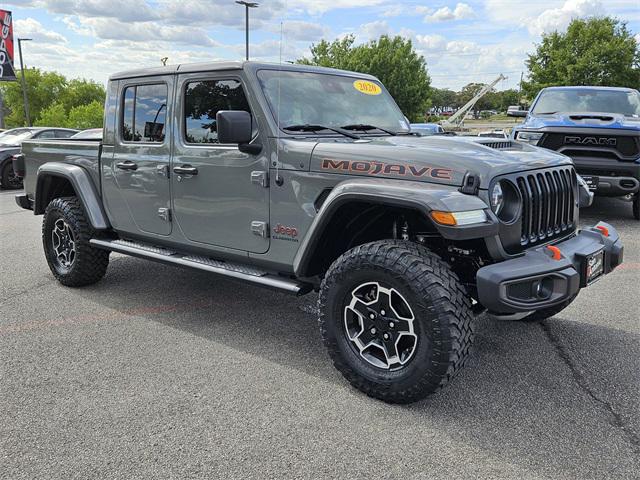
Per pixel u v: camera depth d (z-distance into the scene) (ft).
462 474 7.84
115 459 8.21
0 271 18.69
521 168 9.89
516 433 8.87
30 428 9.03
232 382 10.66
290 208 11.03
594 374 10.93
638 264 18.67
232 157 11.83
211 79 12.21
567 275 9.34
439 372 8.96
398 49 144.36
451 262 10.79
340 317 10.11
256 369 11.25
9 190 42.45
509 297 8.93
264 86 11.59
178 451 8.40
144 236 14.38
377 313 9.69
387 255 9.27
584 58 98.07
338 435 8.82
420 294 8.91
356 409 9.62
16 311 14.67
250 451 8.40
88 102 312.71
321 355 11.95
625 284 16.63
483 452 8.36
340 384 10.58
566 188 11.23
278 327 13.60
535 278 9.05
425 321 8.92
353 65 144.66
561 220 11.08
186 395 10.14
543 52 105.19
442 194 8.87
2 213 31.71
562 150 24.77
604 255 10.99
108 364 11.45
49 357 11.78
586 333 13.00
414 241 10.71
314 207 10.68
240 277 11.93
